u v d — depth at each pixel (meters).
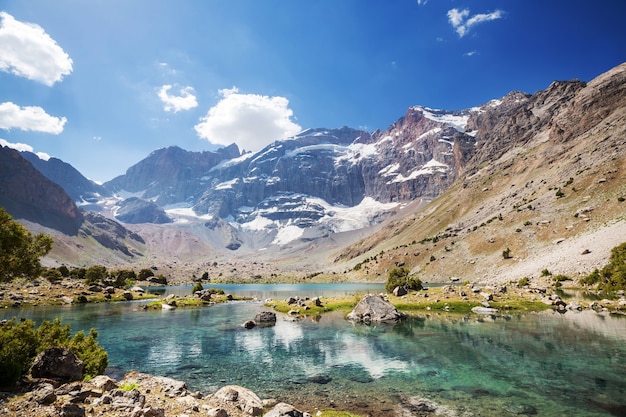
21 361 22.44
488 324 54.56
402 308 75.12
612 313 59.69
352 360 36.94
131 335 52.59
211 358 38.78
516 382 28.42
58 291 104.31
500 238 175.88
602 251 99.88
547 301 71.12
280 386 29.00
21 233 26.39
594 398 24.69
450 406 23.88
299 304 88.00
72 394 17.92
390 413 22.84
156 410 16.48
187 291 172.75
